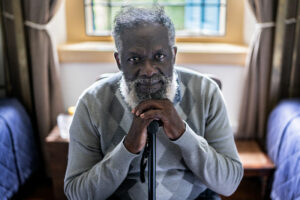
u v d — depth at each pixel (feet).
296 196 4.34
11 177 5.26
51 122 6.57
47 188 6.64
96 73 6.60
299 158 4.47
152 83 2.86
